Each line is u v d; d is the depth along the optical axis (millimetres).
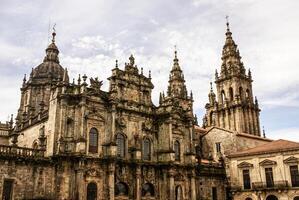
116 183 56656
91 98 56281
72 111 54250
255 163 68750
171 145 63625
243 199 68875
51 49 84812
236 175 71062
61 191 49438
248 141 80375
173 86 104375
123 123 60594
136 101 63969
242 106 98562
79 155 50812
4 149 47719
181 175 65188
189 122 70125
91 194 52812
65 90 54156
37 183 48875
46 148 53125
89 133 55000
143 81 66188
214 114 103688
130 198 57750
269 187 65812
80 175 50625
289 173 64250
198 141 84000
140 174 59719
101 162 54812
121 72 62688
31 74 82062
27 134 63188
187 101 103062
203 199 68938
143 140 63219
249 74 105812
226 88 102688
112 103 58031
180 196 64125
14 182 47156
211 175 72375
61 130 52031
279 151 65750
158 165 63156
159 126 66188
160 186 62625
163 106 66875
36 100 78438
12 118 79000
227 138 79062
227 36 110125
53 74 80750
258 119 102250
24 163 48531
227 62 106062
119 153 58719
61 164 50438
